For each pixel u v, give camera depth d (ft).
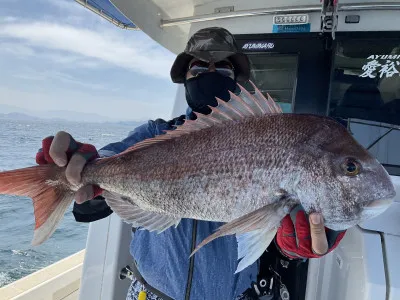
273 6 4.32
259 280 2.93
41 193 2.10
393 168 3.32
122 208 2.22
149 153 2.18
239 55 2.84
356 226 2.36
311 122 1.98
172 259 2.46
